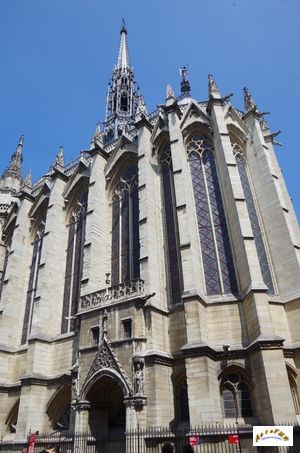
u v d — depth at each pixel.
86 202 37.88
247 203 28.77
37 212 42.75
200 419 19.20
